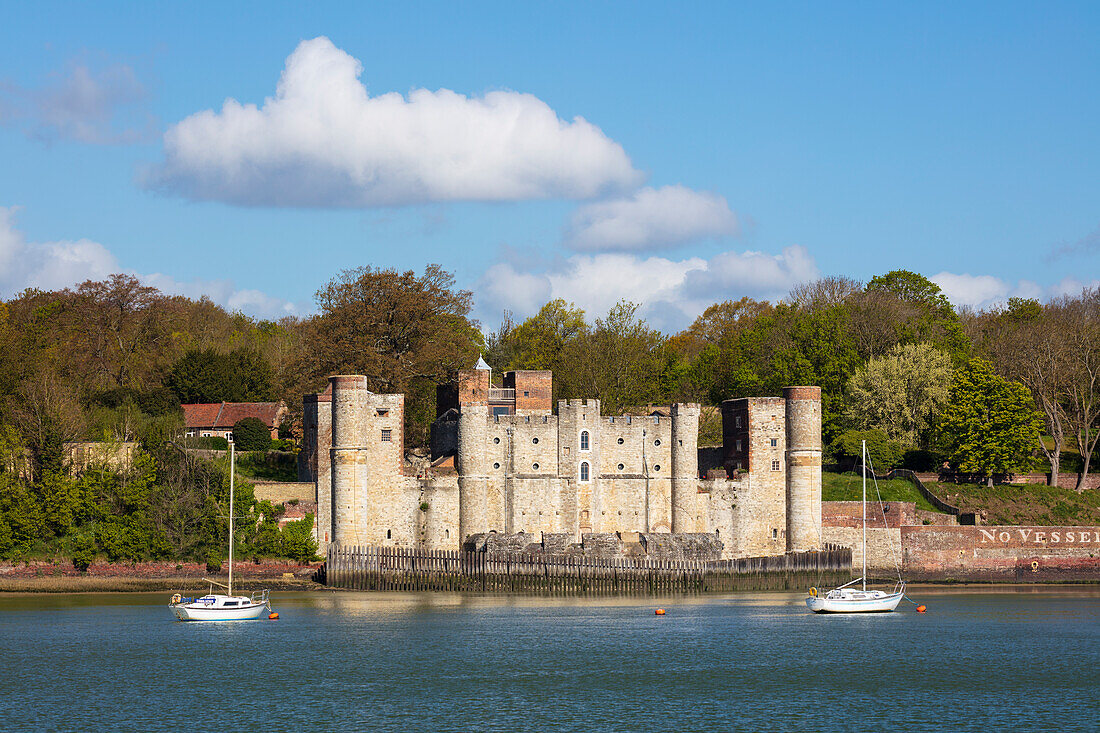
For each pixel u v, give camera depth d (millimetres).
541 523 198625
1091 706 113688
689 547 194625
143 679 122625
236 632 149500
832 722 107625
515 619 161875
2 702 113312
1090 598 188125
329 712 109625
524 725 105500
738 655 137125
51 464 186375
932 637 150500
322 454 191750
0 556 180000
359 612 166375
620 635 149875
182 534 183125
